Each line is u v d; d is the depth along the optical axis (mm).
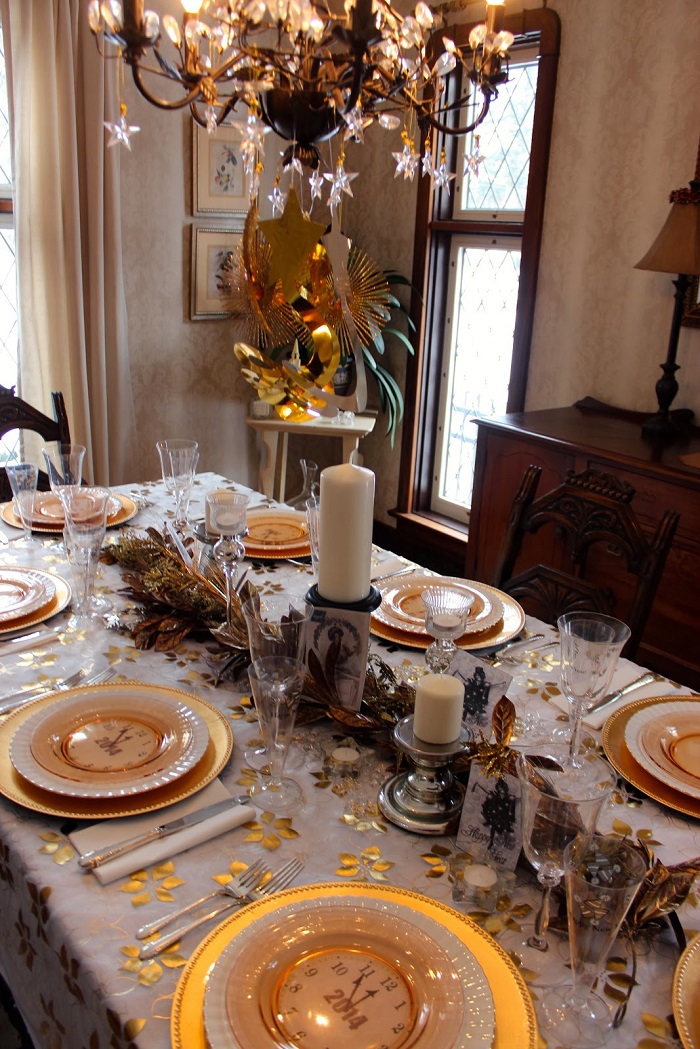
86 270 3303
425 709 1030
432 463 4051
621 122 2846
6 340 3412
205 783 1104
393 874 988
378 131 3736
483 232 3422
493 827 984
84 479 3428
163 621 1521
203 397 3846
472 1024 759
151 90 3305
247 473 4113
